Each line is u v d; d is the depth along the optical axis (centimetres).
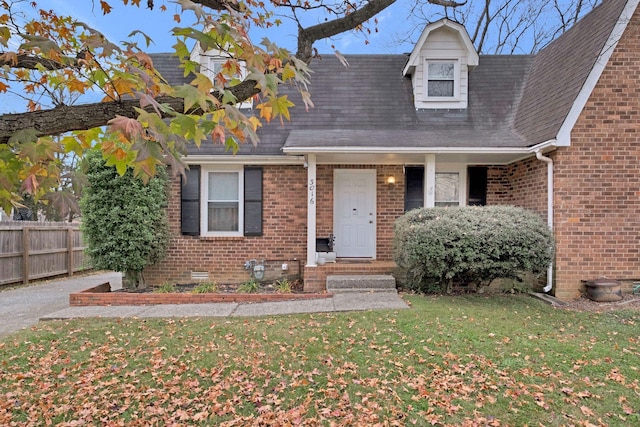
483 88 941
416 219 682
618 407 308
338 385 344
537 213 724
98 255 754
